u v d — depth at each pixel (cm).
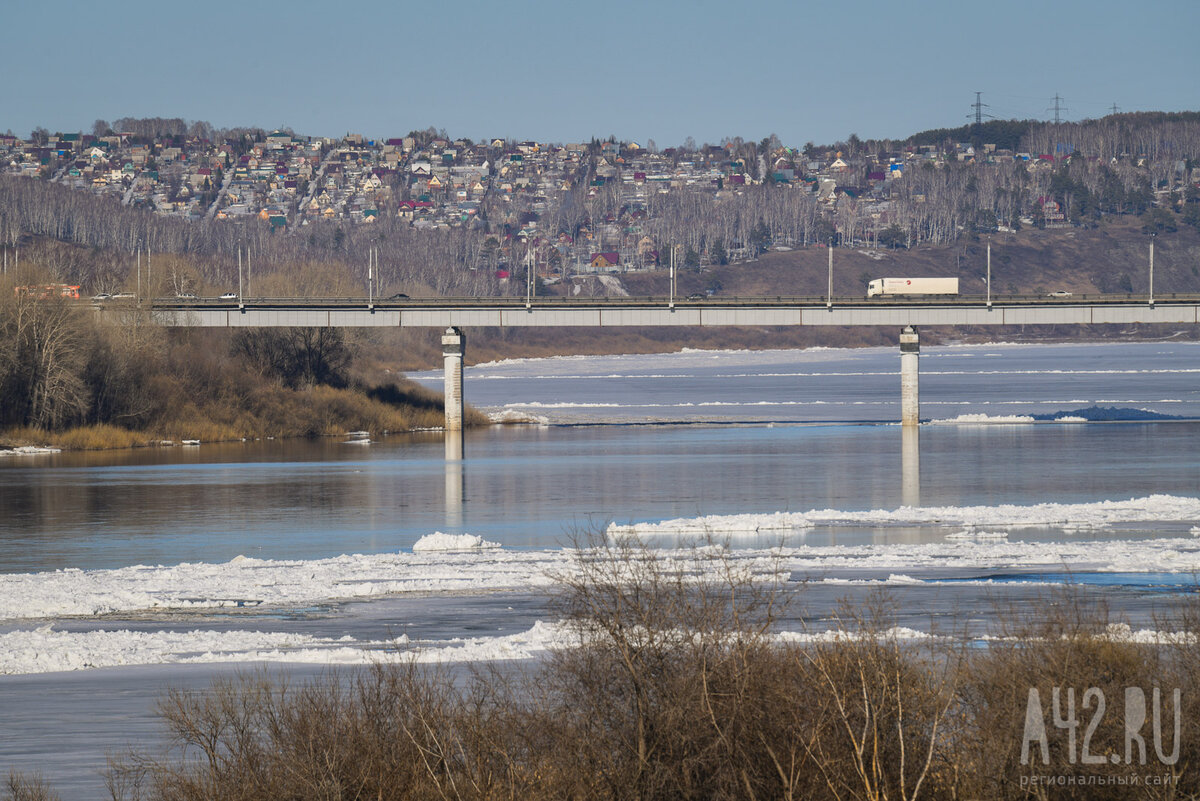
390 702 3550
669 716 3184
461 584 8562
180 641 6638
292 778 3291
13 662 5997
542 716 3372
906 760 3216
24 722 4797
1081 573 8400
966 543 9969
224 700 4025
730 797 3117
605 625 3331
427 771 3253
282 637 6706
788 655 3438
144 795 3684
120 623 7431
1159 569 8488
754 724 3209
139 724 4738
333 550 10838
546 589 8294
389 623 7275
